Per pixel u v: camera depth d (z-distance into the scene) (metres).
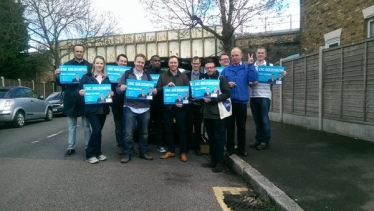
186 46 23.92
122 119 6.86
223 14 14.78
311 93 9.03
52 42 26.23
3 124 13.54
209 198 4.52
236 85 6.32
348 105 7.45
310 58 9.05
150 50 25.73
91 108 6.11
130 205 4.20
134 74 6.47
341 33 10.47
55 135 9.96
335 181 4.66
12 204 4.17
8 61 29.14
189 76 7.75
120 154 7.02
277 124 10.59
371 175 4.84
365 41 6.79
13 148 7.76
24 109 12.67
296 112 10.01
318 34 11.96
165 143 8.29
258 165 5.64
